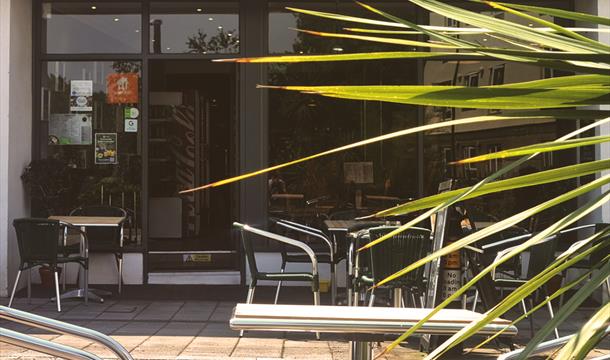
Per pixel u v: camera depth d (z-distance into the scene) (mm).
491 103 972
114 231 8641
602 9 8195
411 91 968
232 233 9133
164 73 10391
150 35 8797
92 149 8812
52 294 8195
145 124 8797
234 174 9516
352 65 8688
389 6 8617
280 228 8695
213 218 11195
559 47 990
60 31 8773
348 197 8766
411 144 8711
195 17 8789
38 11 8719
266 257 8727
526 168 7941
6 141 8086
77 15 8773
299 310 2852
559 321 895
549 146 984
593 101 951
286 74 8758
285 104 8758
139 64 8812
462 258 6016
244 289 8625
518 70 8078
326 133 8781
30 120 8656
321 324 2615
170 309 7441
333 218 8430
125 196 8820
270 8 8750
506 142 8070
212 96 11195
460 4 8141
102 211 8609
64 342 5848
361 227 6551
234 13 8789
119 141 8812
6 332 2314
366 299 6070
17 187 8305
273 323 2607
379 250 5461
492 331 2441
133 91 8812
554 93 948
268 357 5461
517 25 1033
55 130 8797
